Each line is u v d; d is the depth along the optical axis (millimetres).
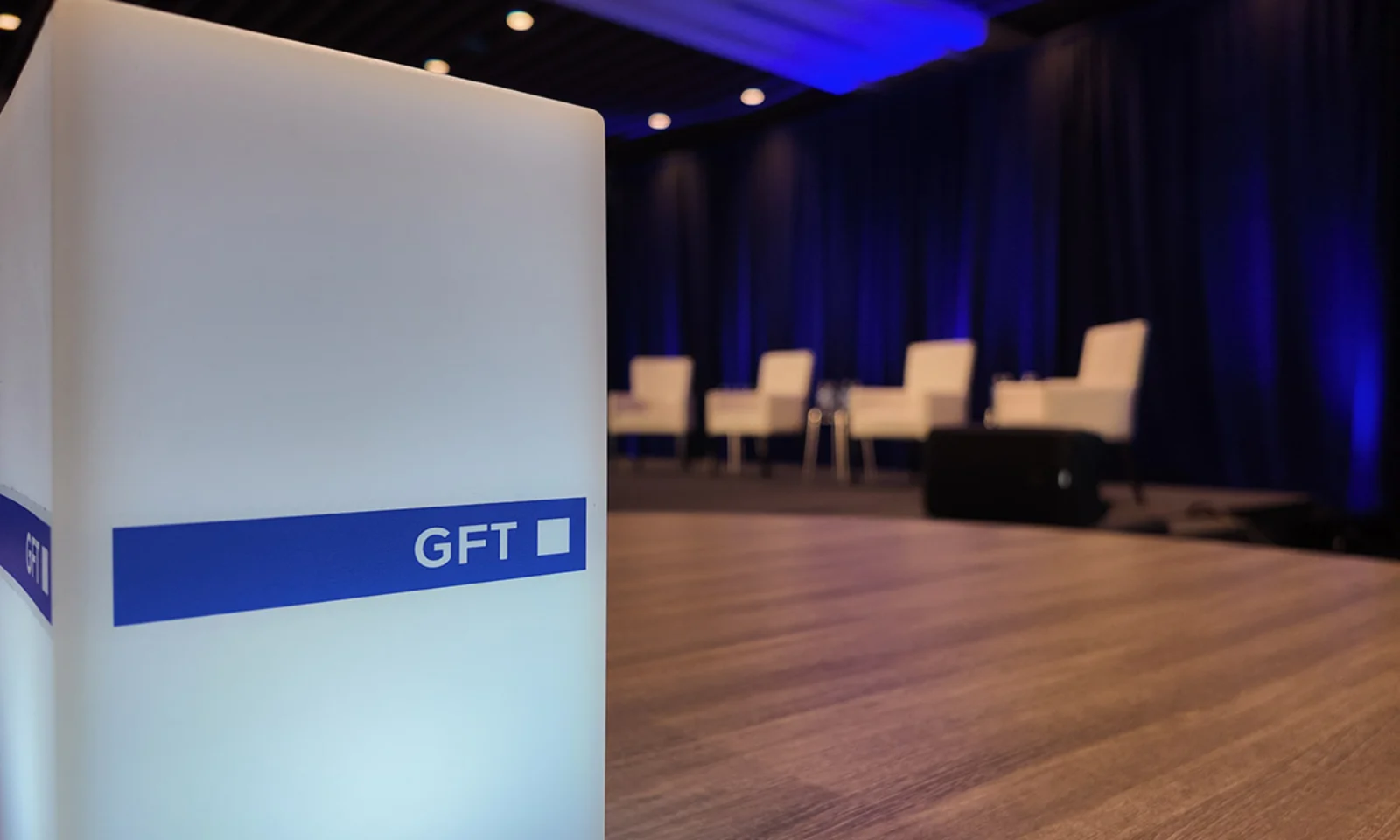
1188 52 5512
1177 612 958
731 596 1062
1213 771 502
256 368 288
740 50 6359
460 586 325
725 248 8422
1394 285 4703
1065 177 6137
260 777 289
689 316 8727
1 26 5285
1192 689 671
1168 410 5629
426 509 318
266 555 289
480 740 330
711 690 669
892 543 1566
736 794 471
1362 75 4773
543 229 342
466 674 327
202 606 280
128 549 270
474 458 327
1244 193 5254
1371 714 604
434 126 318
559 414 348
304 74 295
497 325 332
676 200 8742
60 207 260
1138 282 5754
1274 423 5141
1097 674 714
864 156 7359
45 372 271
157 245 273
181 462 277
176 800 277
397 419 312
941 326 6918
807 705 633
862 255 7395
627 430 7543
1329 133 4902
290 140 292
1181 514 3887
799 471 7438
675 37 6055
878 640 832
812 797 468
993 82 6527
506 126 335
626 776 498
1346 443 4887
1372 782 484
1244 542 3512
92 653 265
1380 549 4004
